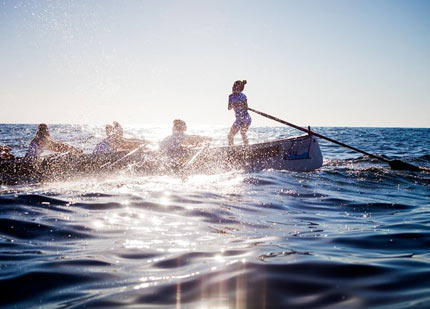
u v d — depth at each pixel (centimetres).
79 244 307
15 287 219
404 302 193
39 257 273
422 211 463
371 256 276
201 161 796
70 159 726
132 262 263
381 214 445
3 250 289
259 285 219
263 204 483
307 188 621
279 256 273
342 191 605
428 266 251
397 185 684
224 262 260
